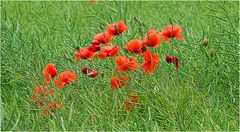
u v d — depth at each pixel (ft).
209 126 11.77
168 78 13.46
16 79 14.29
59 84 12.88
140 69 13.71
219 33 16.06
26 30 19.72
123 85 13.23
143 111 13.03
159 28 20.02
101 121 12.03
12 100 13.85
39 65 14.53
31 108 13.30
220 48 15.17
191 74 14.20
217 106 12.67
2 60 15.71
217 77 13.71
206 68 14.15
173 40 15.43
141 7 24.18
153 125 11.89
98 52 14.16
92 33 18.71
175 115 12.40
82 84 13.50
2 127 11.74
